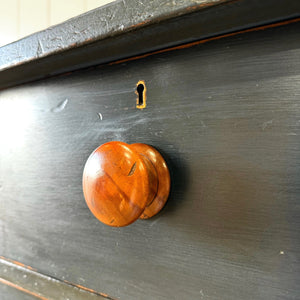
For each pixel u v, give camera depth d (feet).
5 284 1.03
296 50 0.60
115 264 0.82
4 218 1.09
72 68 0.88
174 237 0.72
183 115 0.72
